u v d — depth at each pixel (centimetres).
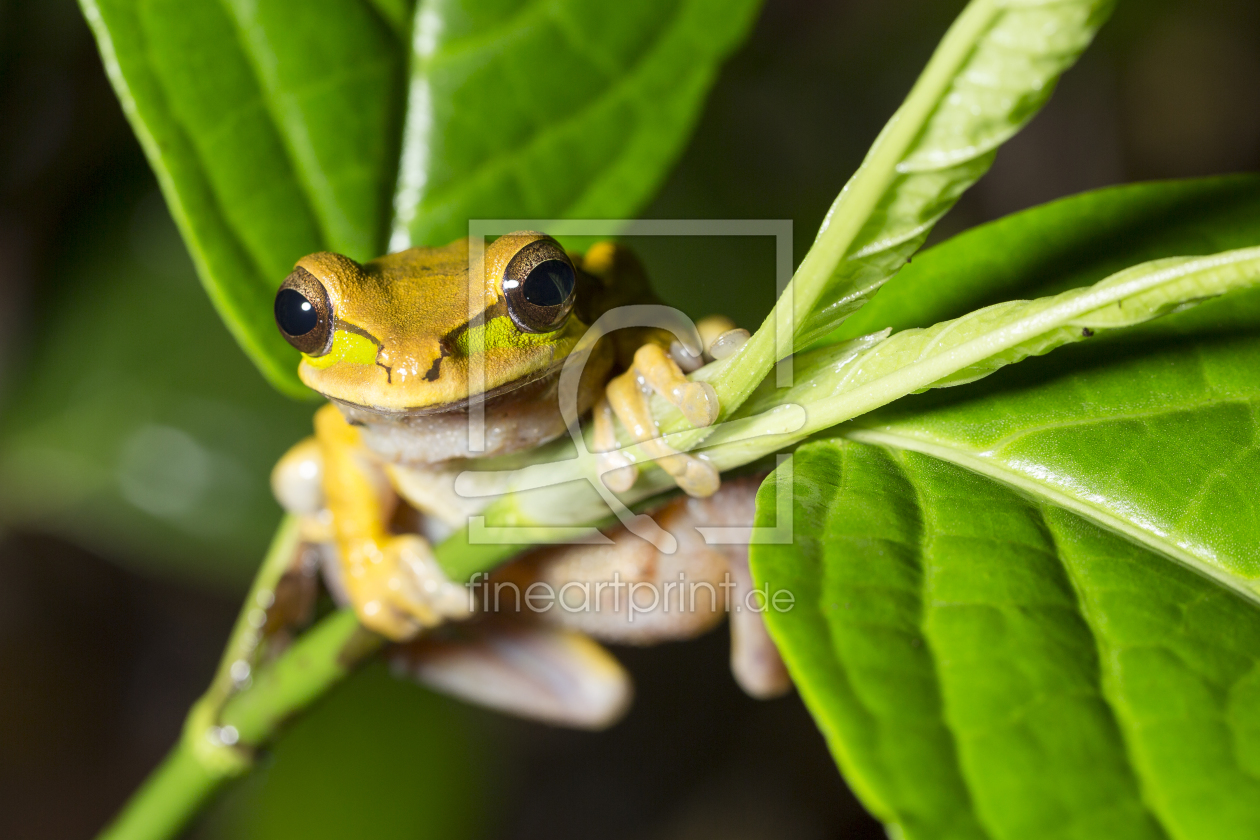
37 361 29
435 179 23
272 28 22
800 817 47
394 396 22
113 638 47
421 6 23
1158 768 19
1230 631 19
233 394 28
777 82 44
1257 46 46
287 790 29
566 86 23
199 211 22
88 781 46
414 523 24
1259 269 19
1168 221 21
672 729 48
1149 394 20
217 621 48
